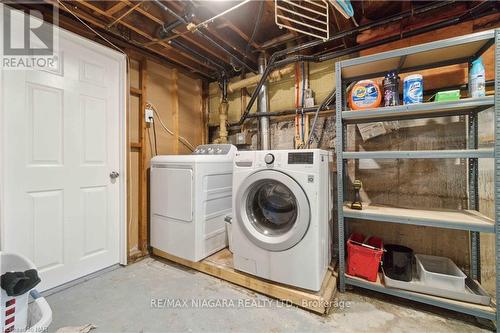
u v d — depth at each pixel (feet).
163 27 6.64
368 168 7.11
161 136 8.91
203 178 6.86
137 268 7.19
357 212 5.58
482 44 4.69
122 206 7.49
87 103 6.73
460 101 4.57
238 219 5.94
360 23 6.97
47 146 5.91
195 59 8.64
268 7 6.57
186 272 6.89
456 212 5.45
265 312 5.08
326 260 5.96
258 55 9.05
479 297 4.61
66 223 6.25
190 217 6.72
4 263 3.76
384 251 5.81
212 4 6.09
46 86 5.89
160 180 7.54
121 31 6.98
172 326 4.67
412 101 5.10
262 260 5.65
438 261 5.97
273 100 9.28
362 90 5.73
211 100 11.01
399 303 5.36
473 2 5.80
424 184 6.42
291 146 8.83
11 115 5.33
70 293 5.81
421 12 5.94
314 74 8.34
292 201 5.61
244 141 9.56
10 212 5.30
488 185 5.62
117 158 7.53
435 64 5.67
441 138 6.24
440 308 5.15
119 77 7.52
